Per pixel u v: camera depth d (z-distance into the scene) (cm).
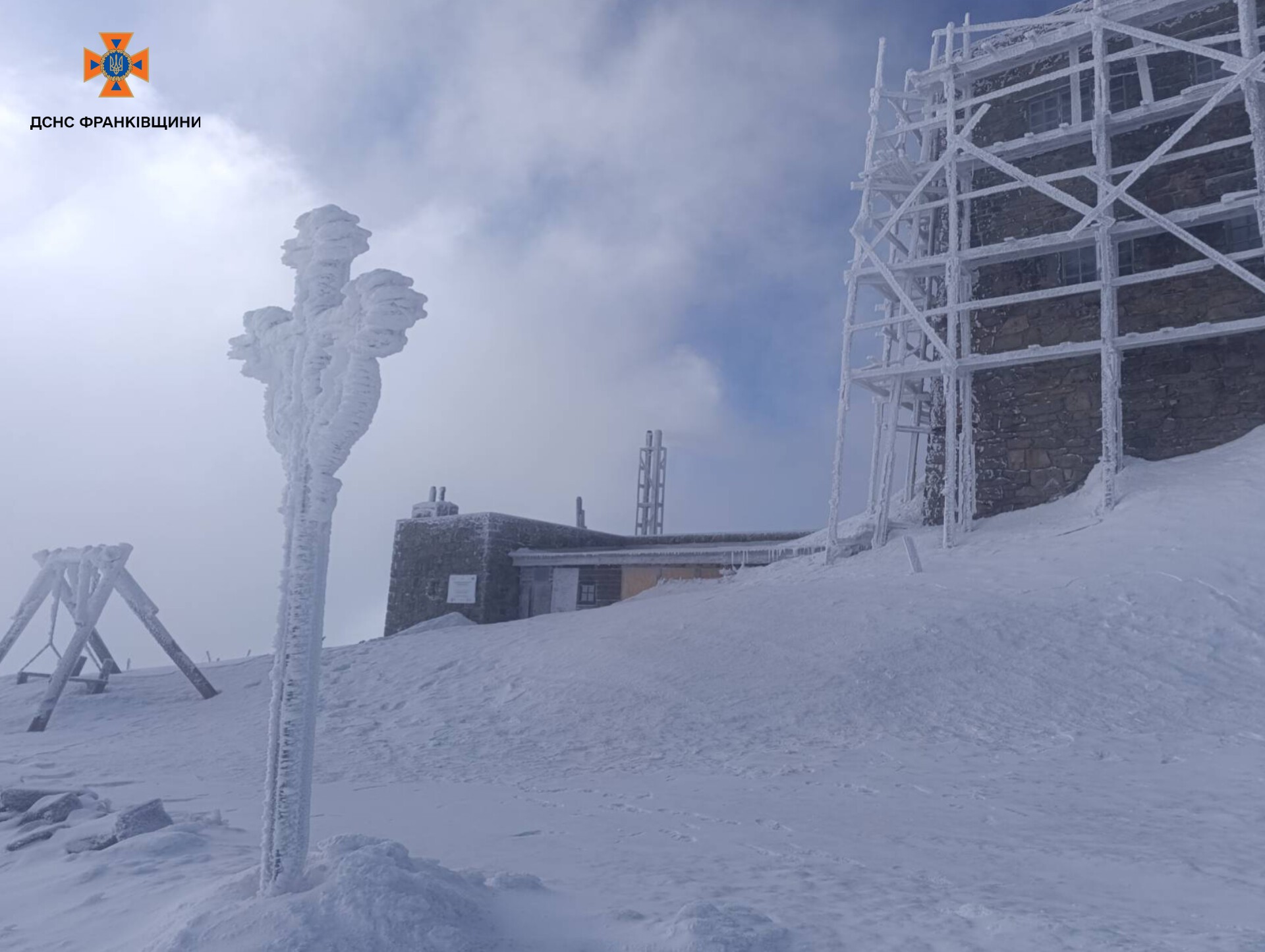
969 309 2072
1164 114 1998
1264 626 1311
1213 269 1978
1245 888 509
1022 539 1900
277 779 392
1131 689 1230
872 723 1254
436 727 1530
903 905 455
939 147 2477
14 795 780
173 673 2367
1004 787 917
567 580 3019
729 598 1972
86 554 1995
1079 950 378
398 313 415
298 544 420
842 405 2245
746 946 364
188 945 339
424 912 353
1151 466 1962
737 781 1030
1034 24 2228
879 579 1877
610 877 517
